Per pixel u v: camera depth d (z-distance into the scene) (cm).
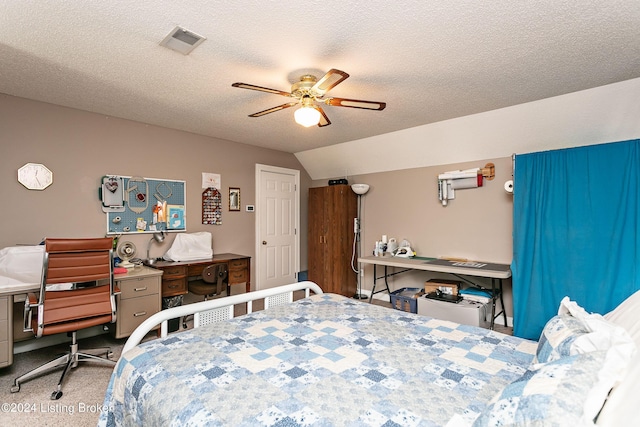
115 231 348
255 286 482
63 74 246
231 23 181
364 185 478
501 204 365
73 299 235
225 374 129
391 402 109
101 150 339
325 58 221
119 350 295
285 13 172
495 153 365
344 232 488
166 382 123
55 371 254
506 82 260
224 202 446
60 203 314
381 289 478
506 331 340
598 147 278
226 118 353
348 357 145
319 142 465
